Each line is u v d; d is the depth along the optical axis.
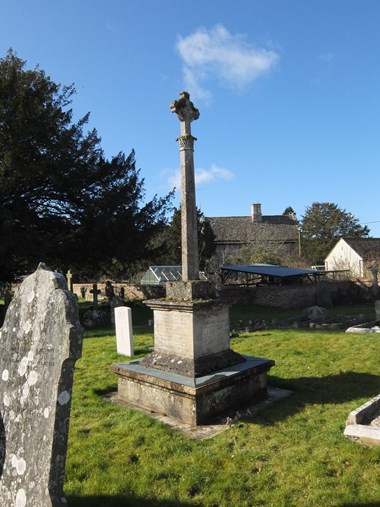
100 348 10.70
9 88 17.45
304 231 62.72
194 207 6.61
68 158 18.50
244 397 6.16
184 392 5.50
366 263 33.69
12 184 16.86
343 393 6.44
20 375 3.05
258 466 4.29
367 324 13.30
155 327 6.73
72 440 5.05
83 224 19.83
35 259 18.88
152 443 4.91
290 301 23.39
